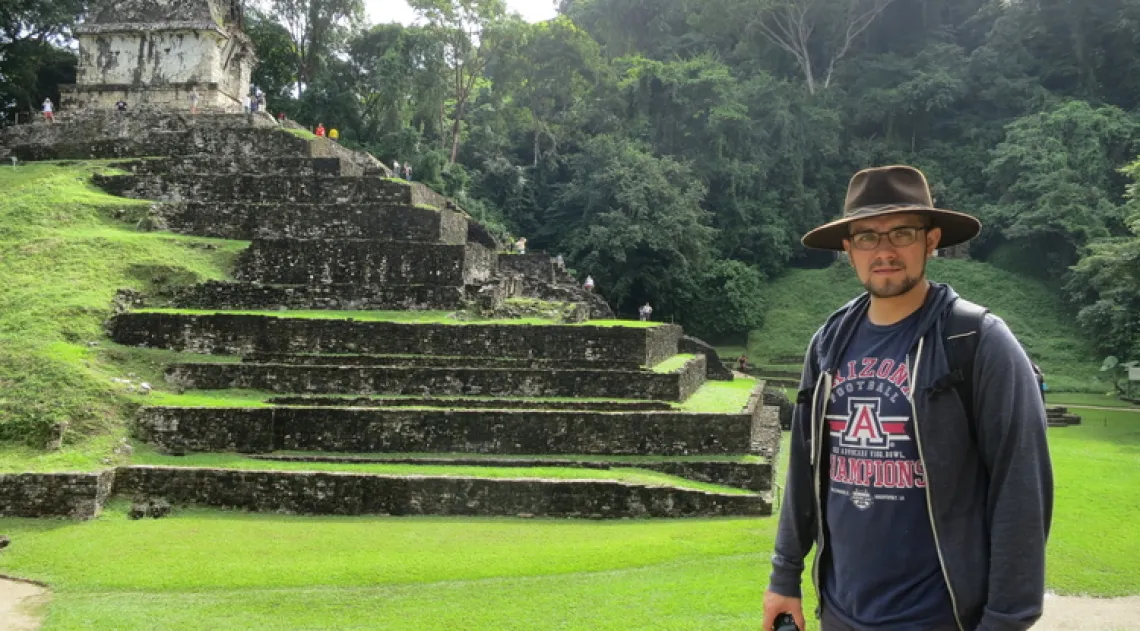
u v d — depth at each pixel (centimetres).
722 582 1063
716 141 5319
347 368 1872
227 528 1384
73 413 1648
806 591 1022
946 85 5897
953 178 5822
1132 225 2956
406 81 4322
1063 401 3709
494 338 1991
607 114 5388
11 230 2423
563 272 3488
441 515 1486
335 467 1578
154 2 3409
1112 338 4191
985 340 345
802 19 6203
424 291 2270
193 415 1680
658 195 4506
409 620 955
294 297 2278
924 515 350
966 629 339
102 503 1470
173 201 2748
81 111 3331
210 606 1016
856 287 5134
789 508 418
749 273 4909
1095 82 5900
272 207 2573
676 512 1478
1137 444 2395
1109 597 1036
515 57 4944
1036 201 5059
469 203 4388
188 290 2245
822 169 5872
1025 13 6028
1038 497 327
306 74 4716
